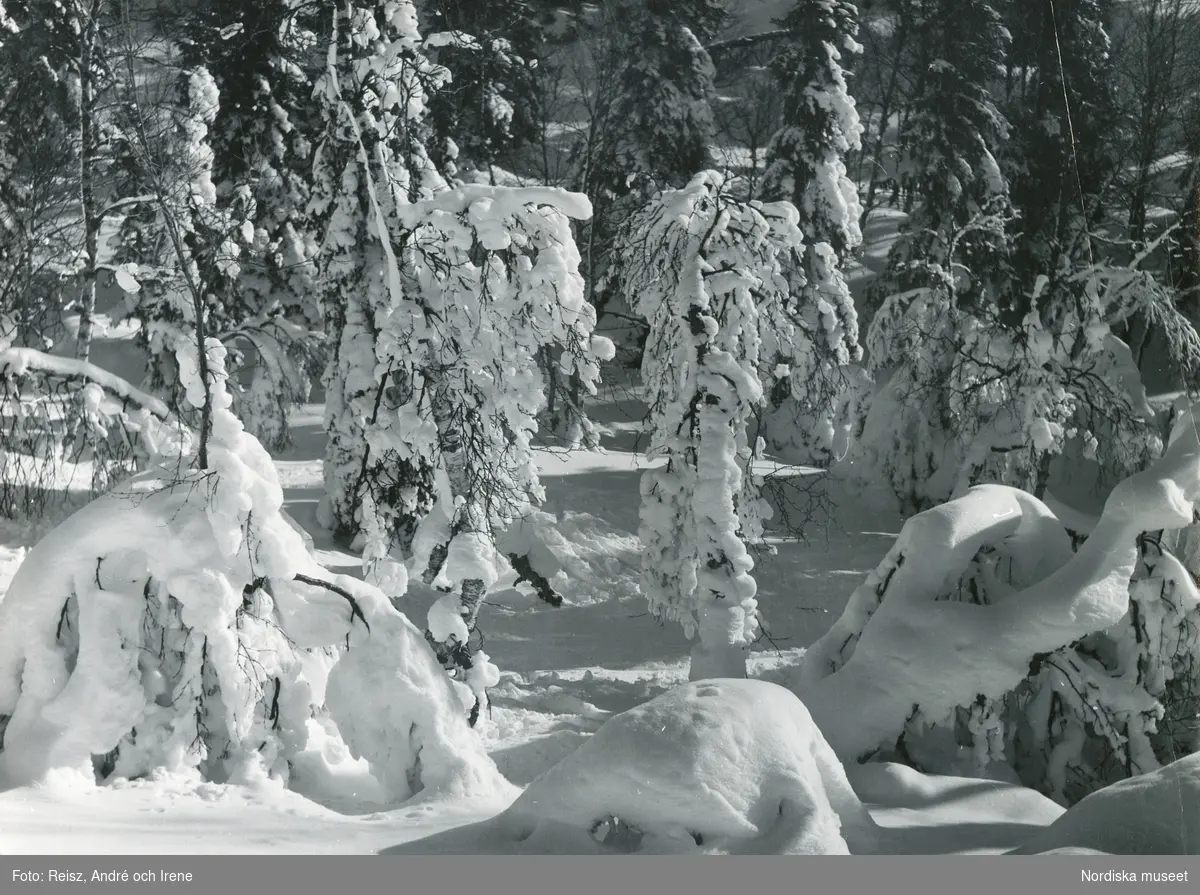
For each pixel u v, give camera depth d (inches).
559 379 676.7
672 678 860.0
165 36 1004.6
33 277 1002.1
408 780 469.7
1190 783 354.6
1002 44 1692.9
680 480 743.1
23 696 435.2
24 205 1007.6
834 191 1480.1
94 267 1027.3
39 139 999.6
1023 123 1643.7
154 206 859.4
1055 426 1029.8
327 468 1098.7
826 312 868.6
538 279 600.1
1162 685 559.8
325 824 395.5
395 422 620.4
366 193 745.0
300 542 486.6
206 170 1005.2
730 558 687.1
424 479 644.1
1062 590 535.5
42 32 994.1
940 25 1740.9
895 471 1283.2
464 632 603.2
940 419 1275.8
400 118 761.0
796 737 352.2
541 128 1739.7
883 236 2156.7
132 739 448.5
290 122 1418.6
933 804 465.1
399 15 761.6
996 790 476.4
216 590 455.2
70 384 692.1
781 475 1300.4
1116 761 569.6
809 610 1029.8
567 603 1056.8
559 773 346.3
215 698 466.0
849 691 544.1
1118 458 1042.1
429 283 610.2
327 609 481.7
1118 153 1635.1
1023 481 1087.0
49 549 445.1
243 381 1451.8
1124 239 1684.3
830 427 1294.3
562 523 1156.5
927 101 1593.3
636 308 800.9
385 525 648.4
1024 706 569.0
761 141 2085.4
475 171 1397.6
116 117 784.9
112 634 442.3
